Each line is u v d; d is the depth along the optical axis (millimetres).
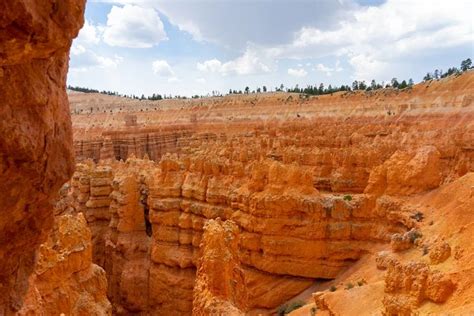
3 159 7055
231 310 21125
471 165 46844
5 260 8633
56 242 22188
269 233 36656
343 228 35344
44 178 8117
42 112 7438
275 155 60219
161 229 43562
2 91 6723
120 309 44438
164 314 41969
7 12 5770
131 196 46625
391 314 21141
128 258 45031
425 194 34719
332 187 50031
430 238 27266
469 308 17938
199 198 42625
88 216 50219
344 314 25172
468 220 24719
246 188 39469
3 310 9016
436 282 19969
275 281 36750
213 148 71938
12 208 7824
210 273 23031
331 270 35312
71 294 21141
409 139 61688
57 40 6719
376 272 30016
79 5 6918
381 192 37344
